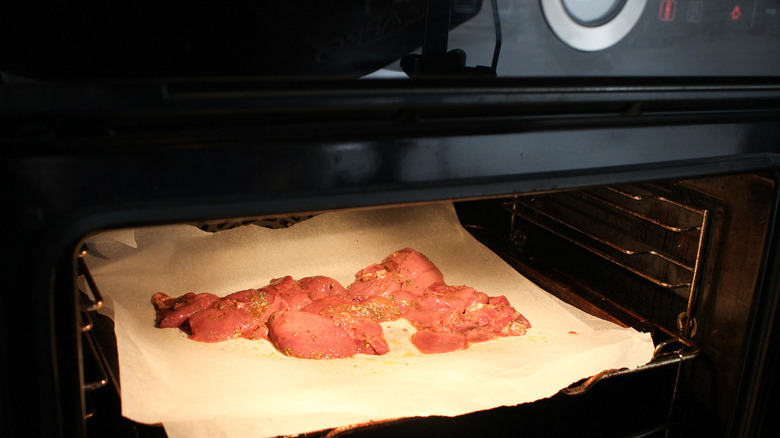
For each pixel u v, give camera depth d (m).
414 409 0.71
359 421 0.69
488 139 0.63
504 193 0.64
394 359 0.78
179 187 0.58
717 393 0.76
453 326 0.80
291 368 0.76
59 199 0.57
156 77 0.57
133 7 0.57
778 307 0.73
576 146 0.65
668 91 0.64
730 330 0.75
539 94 0.62
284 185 0.60
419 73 0.60
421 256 0.89
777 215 0.71
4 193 0.56
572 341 0.80
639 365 0.76
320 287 0.85
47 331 0.58
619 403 0.80
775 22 0.66
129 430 0.70
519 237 0.96
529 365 0.76
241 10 0.57
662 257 0.79
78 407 0.61
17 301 0.57
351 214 0.95
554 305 0.85
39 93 0.54
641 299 0.82
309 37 0.58
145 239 0.88
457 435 0.75
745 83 0.67
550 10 0.61
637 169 0.67
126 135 0.57
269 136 0.59
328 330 0.79
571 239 0.88
